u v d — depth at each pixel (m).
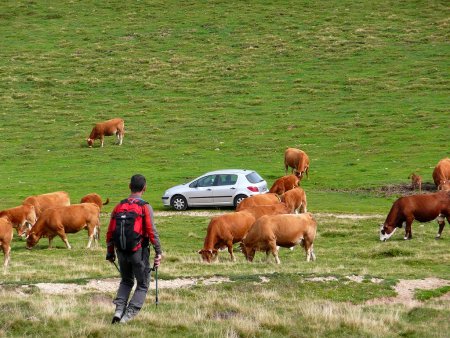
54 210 27.59
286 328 13.01
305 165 45.38
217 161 52.41
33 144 59.16
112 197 41.84
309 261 23.08
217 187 38.38
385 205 37.88
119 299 12.49
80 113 67.75
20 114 67.69
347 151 53.12
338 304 15.68
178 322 12.88
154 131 61.38
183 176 47.81
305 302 15.50
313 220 23.19
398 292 17.55
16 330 12.50
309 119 62.22
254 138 58.09
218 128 61.31
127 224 11.93
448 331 13.51
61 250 27.31
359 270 20.39
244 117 64.06
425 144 53.28
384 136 56.06
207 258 23.56
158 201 41.09
